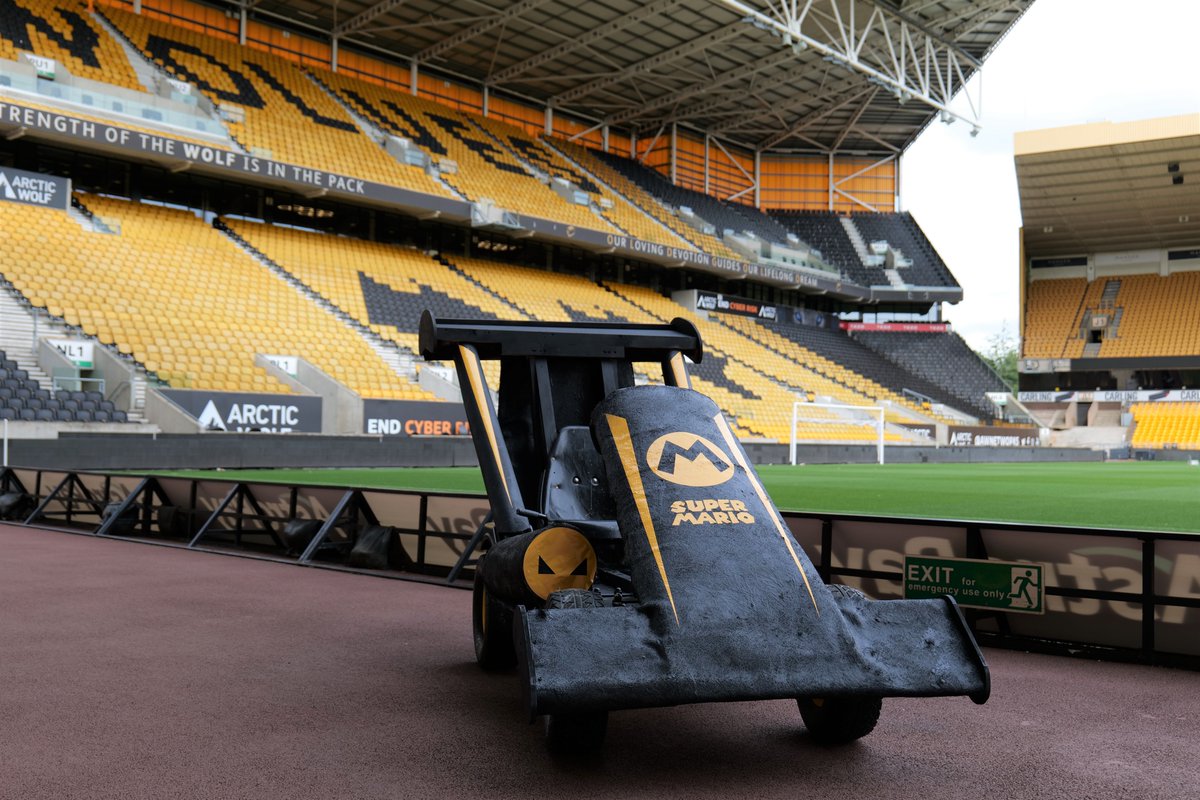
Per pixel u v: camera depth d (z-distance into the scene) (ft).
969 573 17.37
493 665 14.42
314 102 97.91
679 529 10.03
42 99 68.80
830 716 10.76
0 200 68.74
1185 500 41.34
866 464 94.38
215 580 23.03
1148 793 9.45
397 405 67.05
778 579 9.84
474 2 96.58
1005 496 43.62
